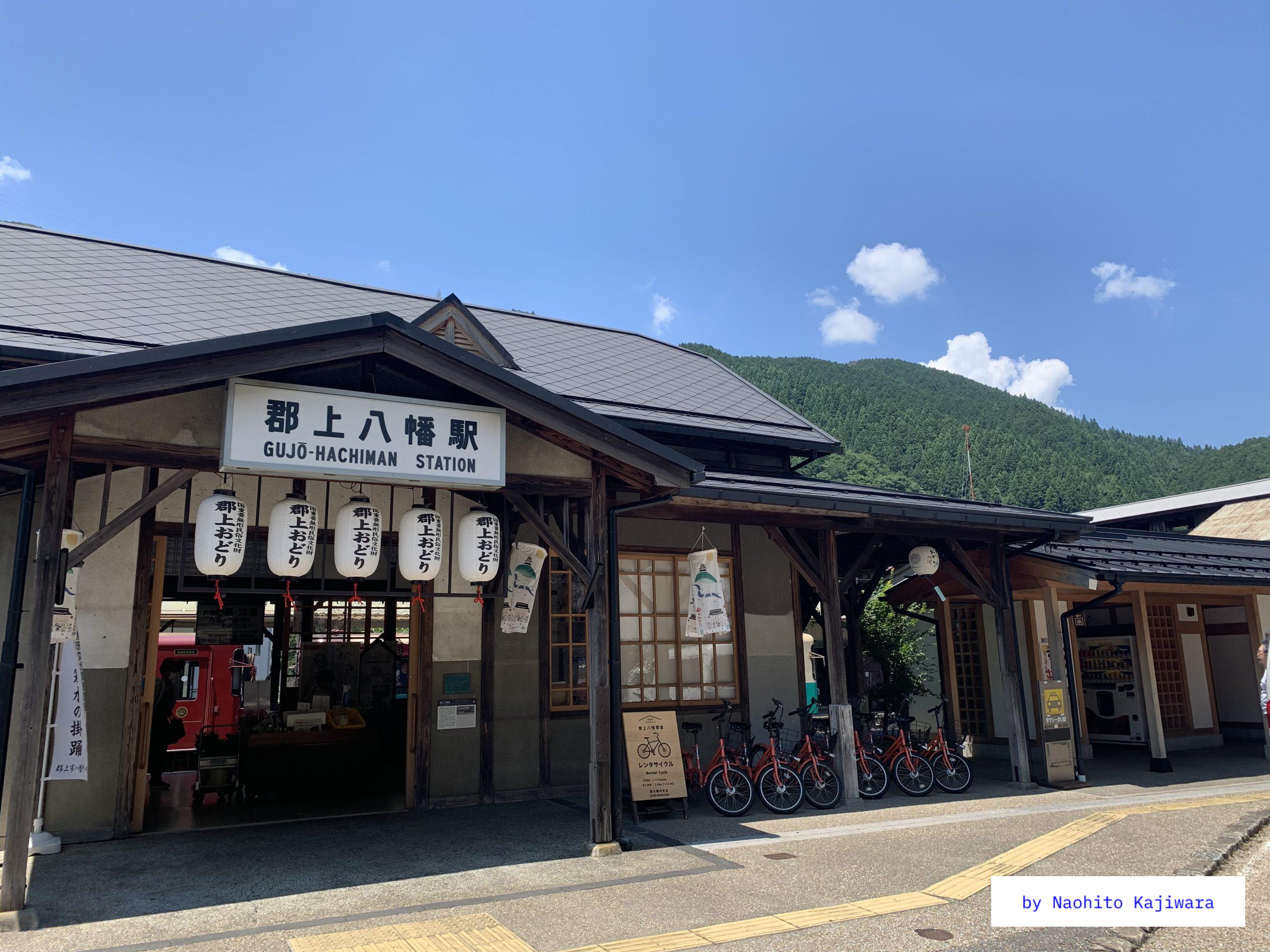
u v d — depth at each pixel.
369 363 5.52
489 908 4.79
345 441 5.17
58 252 10.02
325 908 4.77
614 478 6.90
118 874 5.53
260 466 4.89
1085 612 13.13
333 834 6.70
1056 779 9.17
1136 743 12.27
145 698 6.93
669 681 9.18
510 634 7.83
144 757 6.88
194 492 7.29
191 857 5.98
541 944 4.23
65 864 5.79
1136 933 4.44
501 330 12.06
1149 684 10.49
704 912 4.72
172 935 4.32
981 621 12.33
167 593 8.35
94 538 4.70
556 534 6.19
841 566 11.64
